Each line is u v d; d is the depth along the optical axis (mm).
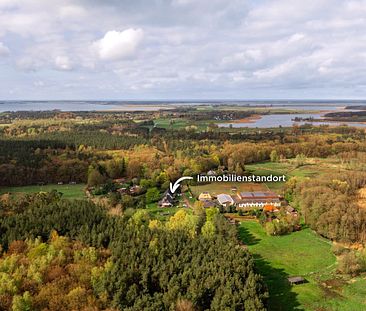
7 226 91938
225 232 109688
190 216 110562
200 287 70562
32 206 111688
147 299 68250
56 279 72688
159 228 99938
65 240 87000
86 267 76188
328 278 91125
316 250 107000
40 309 65500
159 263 79062
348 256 94625
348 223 111188
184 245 87812
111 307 67250
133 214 114938
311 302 80875
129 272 74188
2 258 79062
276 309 78188
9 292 67750
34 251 80500
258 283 75688
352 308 78750
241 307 68250
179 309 66375
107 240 89688
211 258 82188
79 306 66562
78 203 111375
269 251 106438
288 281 89062
